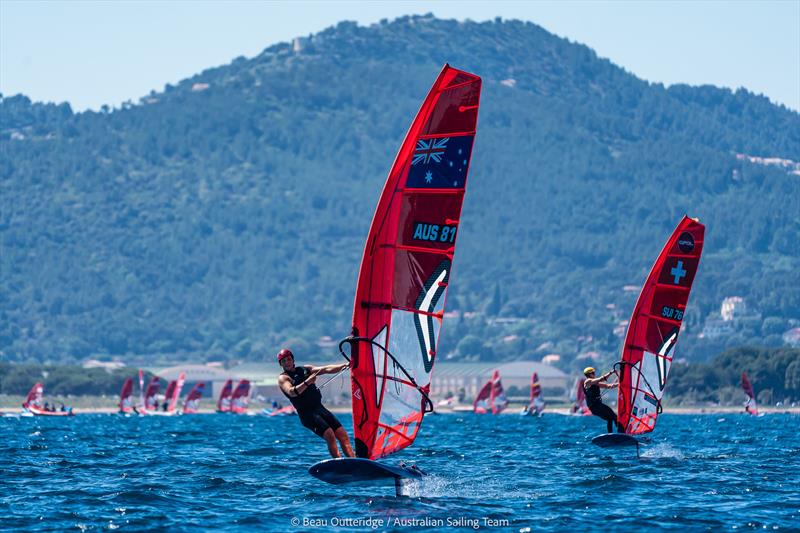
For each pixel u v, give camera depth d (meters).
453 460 133.75
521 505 87.88
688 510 85.62
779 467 118.38
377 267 79.75
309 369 81.69
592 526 78.56
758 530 77.50
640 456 133.25
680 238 129.62
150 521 81.75
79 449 158.12
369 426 79.81
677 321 130.62
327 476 78.94
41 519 82.94
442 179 79.56
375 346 79.56
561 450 152.62
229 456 142.25
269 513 84.94
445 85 78.94
